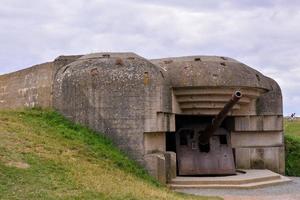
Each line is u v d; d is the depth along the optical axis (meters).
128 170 15.95
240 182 17.27
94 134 17.27
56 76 18.61
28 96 21.70
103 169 14.70
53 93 18.55
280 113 21.64
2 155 13.14
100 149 16.31
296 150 23.62
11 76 23.80
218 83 18.41
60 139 16.19
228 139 19.70
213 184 17.05
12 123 16.73
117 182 13.54
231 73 18.69
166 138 19.92
